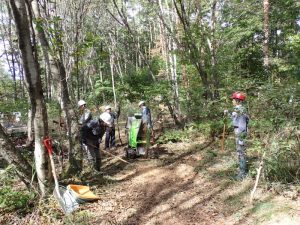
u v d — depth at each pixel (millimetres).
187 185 7082
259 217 5246
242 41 15000
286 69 12141
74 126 8578
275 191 5887
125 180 7820
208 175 7426
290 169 6160
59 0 9922
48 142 6312
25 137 12391
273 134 6230
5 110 13906
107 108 11820
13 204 6121
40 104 6309
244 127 6715
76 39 9266
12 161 6266
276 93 6738
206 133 10969
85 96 16281
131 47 26625
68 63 9336
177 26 13031
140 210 6102
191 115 12492
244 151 6750
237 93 6859
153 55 25484
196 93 12195
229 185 6648
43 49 8438
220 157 8570
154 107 14055
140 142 9672
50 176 6535
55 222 5668
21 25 5902
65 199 6117
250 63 14531
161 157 9469
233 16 14188
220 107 10531
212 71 12016
